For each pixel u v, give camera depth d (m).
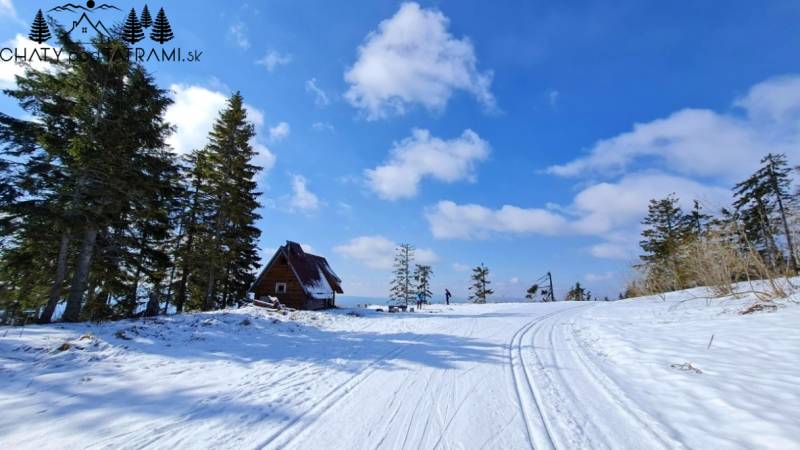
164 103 14.21
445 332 12.33
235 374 6.82
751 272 13.21
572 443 3.95
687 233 35.00
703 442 3.81
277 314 15.41
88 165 12.09
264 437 4.12
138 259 16.45
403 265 49.28
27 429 4.25
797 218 11.80
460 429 4.35
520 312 20.66
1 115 12.70
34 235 12.70
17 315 14.90
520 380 6.36
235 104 22.09
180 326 11.25
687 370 6.14
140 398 5.39
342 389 5.93
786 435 3.68
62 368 6.68
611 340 9.43
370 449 3.85
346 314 19.88
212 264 19.78
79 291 12.48
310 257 28.66
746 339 7.61
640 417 4.57
